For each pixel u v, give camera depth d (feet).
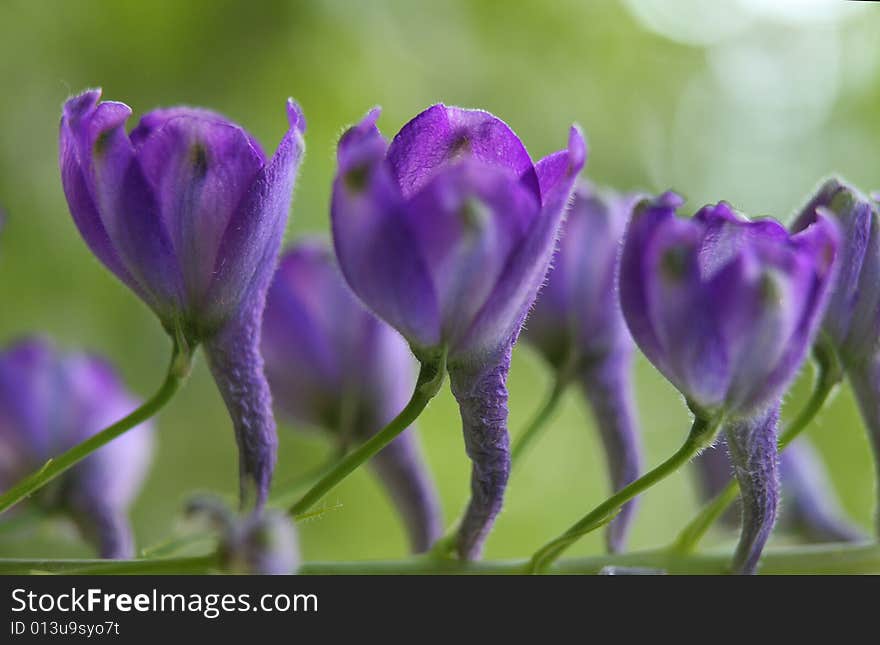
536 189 0.80
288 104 0.83
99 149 0.82
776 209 2.53
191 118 0.82
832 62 2.58
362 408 0.95
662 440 1.96
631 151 2.33
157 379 1.73
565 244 0.94
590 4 2.21
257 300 0.84
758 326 0.82
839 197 0.86
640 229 0.83
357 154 0.79
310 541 1.77
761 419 0.83
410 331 0.81
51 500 0.95
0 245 1.67
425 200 0.79
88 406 0.96
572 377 0.94
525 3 2.14
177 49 1.79
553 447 2.01
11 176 1.70
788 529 0.97
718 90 2.52
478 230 0.79
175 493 1.76
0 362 0.96
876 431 0.89
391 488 0.94
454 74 2.03
